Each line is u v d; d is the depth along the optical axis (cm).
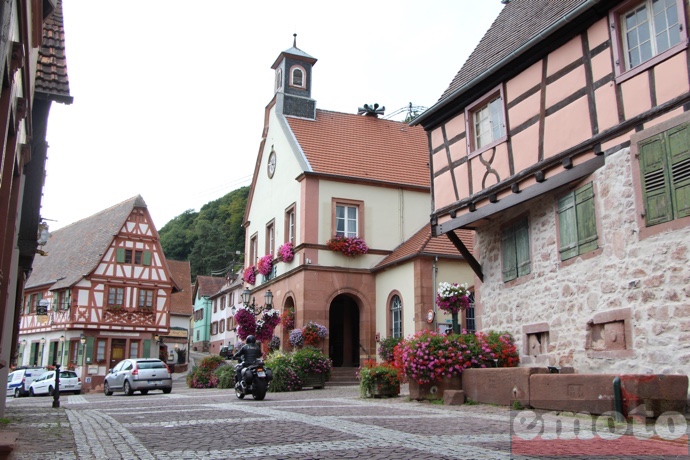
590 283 991
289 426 805
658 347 845
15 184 905
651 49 898
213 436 716
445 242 2177
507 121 1182
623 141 926
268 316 2314
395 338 2123
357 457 552
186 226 8512
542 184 1080
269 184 2756
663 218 848
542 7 1253
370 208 2442
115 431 792
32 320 4028
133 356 3681
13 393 3031
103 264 3662
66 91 1041
